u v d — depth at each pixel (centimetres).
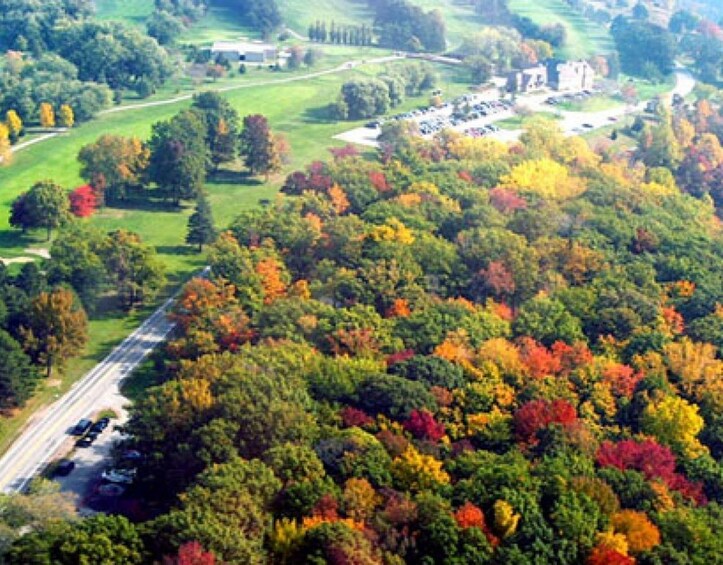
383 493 15538
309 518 14650
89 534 13688
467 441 18075
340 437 16875
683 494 17150
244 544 13612
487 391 19462
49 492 16200
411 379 19638
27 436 19888
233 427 17025
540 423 18388
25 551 13512
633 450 17700
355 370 19600
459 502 15475
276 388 18162
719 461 19200
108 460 19238
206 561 12950
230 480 15038
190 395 18112
